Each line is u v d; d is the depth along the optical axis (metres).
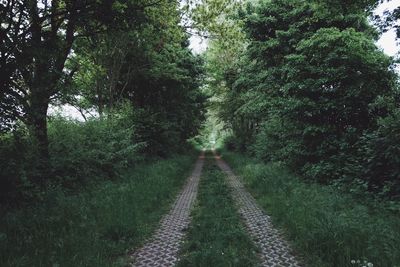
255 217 9.16
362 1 10.52
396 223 6.52
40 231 6.46
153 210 9.94
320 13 11.82
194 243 6.52
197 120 38.56
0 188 7.77
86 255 5.57
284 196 10.43
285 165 15.64
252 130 31.89
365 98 11.60
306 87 12.53
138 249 6.55
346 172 10.80
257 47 17.33
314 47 12.78
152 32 16.08
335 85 12.49
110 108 18.25
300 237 6.60
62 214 7.55
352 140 11.62
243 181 17.27
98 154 13.31
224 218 8.57
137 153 19.42
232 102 30.92
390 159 9.02
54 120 12.55
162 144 25.44
